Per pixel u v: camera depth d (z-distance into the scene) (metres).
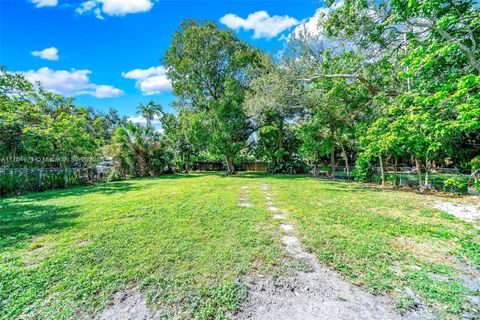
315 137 13.14
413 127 6.00
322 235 3.70
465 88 3.39
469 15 4.58
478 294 2.21
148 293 2.25
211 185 9.73
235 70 15.55
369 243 3.38
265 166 19.97
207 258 2.92
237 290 2.29
